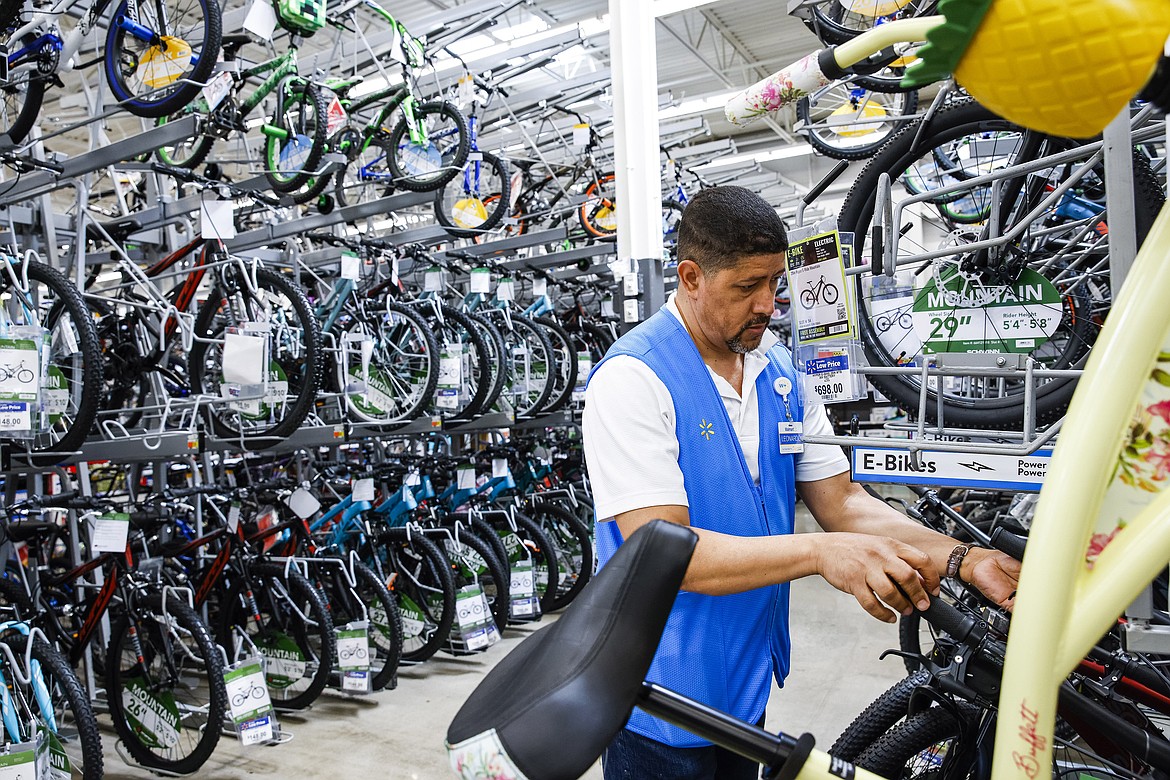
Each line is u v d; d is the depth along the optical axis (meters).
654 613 0.49
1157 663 1.51
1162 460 0.47
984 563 1.01
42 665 2.86
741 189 1.24
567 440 7.35
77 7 3.57
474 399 5.38
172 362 4.41
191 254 4.32
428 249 6.01
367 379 4.66
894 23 0.73
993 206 1.34
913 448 0.93
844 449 1.45
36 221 3.99
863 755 1.59
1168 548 0.45
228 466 5.54
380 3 6.92
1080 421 0.47
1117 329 0.47
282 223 5.04
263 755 3.45
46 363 3.04
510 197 5.64
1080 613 0.46
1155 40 0.40
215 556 4.11
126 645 3.48
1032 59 0.42
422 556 4.59
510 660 0.56
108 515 3.19
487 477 5.94
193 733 3.63
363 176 5.39
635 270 3.46
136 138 3.27
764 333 1.35
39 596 3.51
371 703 4.02
